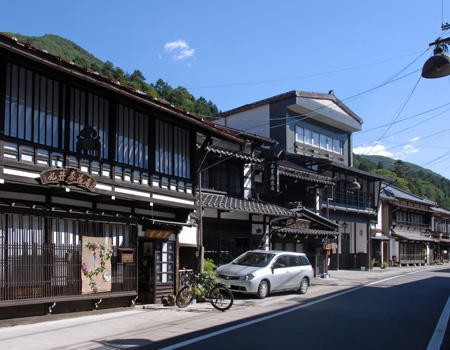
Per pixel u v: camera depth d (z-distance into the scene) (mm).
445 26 11062
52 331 8672
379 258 37219
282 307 12750
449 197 90500
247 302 13742
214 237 17750
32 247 9469
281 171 22266
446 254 58375
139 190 12094
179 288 13844
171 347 7453
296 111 29703
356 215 32250
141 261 13492
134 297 11953
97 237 10945
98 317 10500
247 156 18562
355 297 15453
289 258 16281
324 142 32531
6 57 8961
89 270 10609
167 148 13484
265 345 7727
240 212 19188
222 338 8258
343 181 30875
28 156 9266
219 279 14953
